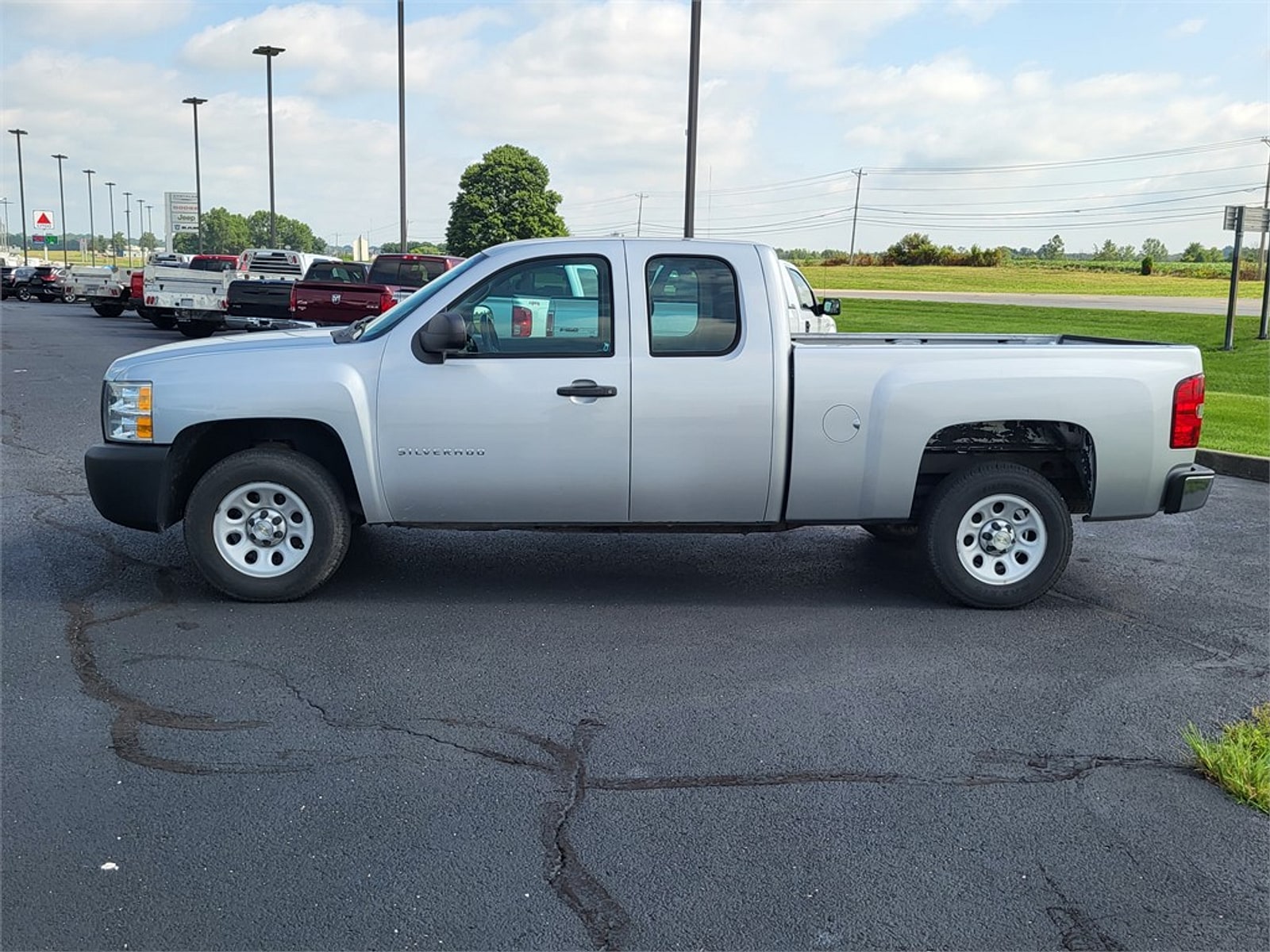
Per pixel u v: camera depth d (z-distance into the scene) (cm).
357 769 423
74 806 390
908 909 337
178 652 543
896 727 471
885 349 618
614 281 608
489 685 511
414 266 2258
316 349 613
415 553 741
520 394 603
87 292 3484
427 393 604
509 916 330
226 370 607
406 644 562
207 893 338
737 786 415
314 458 655
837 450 617
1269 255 2653
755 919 331
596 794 407
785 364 612
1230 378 1936
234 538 622
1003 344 658
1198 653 575
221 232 12588
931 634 598
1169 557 780
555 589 664
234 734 452
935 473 657
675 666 539
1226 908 342
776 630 598
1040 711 493
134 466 609
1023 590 638
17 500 871
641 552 760
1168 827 390
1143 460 632
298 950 312
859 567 732
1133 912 338
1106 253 10219
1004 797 410
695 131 1830
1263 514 926
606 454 609
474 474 611
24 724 457
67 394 1528
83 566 689
